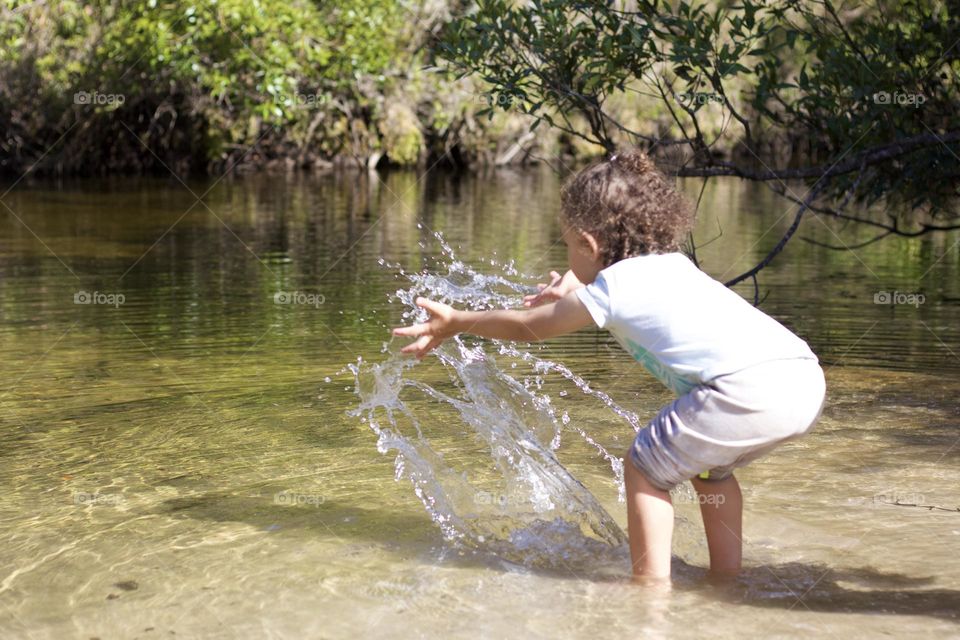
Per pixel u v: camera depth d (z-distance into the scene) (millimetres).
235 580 2414
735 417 2307
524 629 2143
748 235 10273
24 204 13320
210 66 15727
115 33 15969
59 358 4770
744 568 2490
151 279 7367
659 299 2387
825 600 2291
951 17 5461
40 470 3244
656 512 2420
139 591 2348
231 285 7082
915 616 2197
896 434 3619
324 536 2707
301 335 5293
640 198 2508
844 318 5812
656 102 16203
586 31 5223
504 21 5184
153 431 3660
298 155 20219
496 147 20969
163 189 15875
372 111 19812
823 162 6078
